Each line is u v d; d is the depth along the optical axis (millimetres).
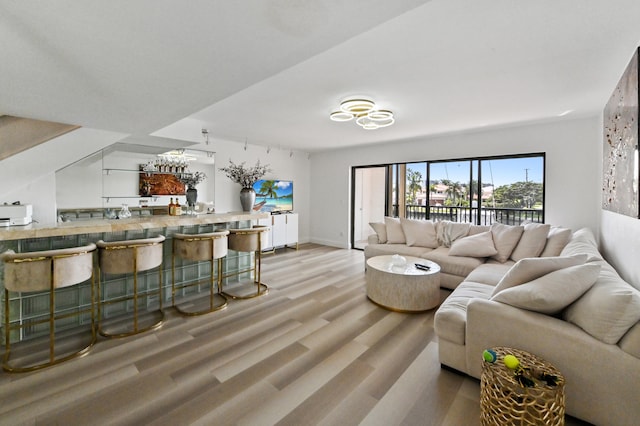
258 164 6059
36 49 1403
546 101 3234
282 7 1111
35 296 2561
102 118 2643
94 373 2010
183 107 2379
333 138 5398
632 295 1445
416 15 1697
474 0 1563
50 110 2381
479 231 4133
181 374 2004
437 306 3213
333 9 1128
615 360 1432
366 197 7375
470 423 1599
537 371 1511
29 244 2482
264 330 2662
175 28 1250
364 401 1758
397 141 5680
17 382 1909
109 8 1089
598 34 1904
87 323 2795
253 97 3117
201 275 3697
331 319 2906
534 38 1955
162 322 2803
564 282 1716
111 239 2928
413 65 2357
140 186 4805
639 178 1831
